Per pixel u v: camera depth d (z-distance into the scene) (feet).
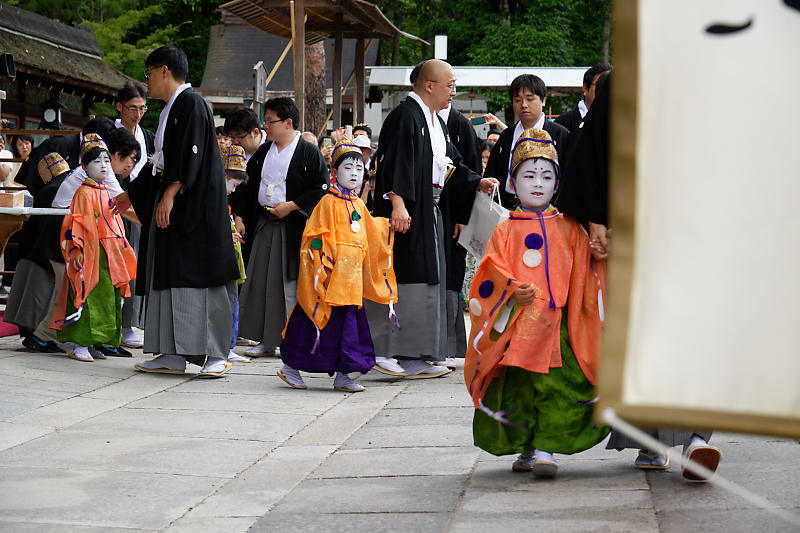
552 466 12.40
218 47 102.73
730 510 10.83
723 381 6.36
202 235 21.47
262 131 29.45
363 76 44.50
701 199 6.49
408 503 11.73
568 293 12.55
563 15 111.55
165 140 21.38
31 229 23.73
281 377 20.70
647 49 6.57
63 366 22.21
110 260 22.86
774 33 6.47
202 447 15.10
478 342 12.52
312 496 12.26
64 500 12.14
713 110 6.50
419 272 21.80
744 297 6.40
